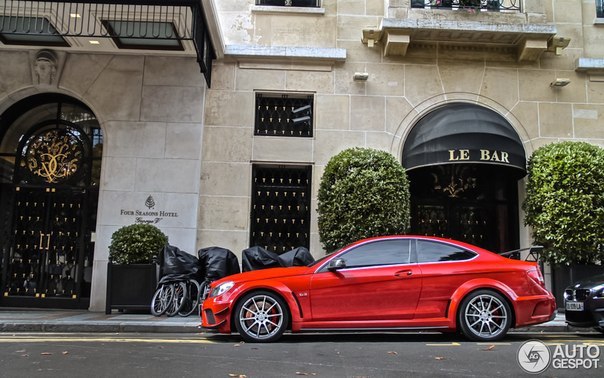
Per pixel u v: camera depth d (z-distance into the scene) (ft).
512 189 40.40
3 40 37.24
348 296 23.45
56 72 38.52
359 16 40.55
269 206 38.83
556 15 40.98
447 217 39.99
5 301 38.14
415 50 40.04
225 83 39.34
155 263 33.81
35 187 39.52
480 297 23.67
